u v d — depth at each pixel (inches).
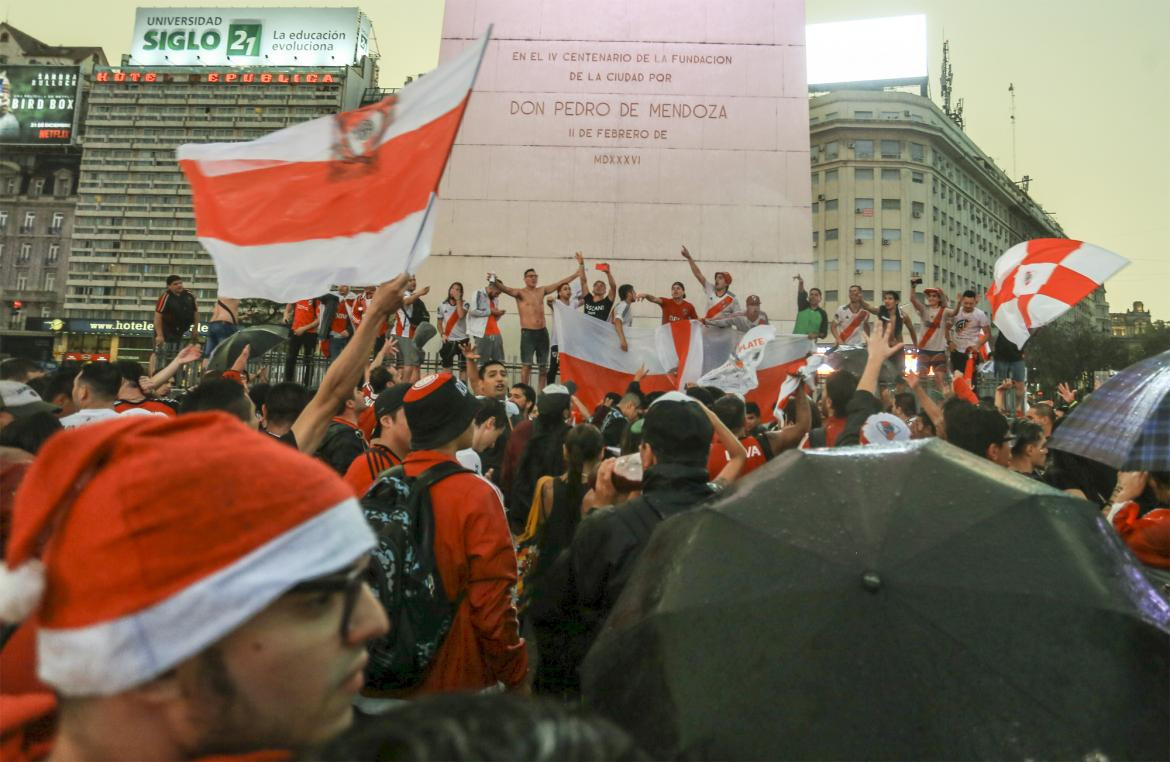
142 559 35.6
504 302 713.0
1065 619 53.2
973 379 582.2
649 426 119.2
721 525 63.0
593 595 112.8
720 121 735.7
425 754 23.6
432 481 116.0
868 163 2886.3
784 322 705.6
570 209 725.3
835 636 53.3
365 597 44.1
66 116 2950.3
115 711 37.6
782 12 751.1
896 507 60.0
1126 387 111.7
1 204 2965.1
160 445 38.0
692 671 55.8
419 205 162.6
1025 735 49.6
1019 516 59.2
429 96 168.4
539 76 744.3
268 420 170.4
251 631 38.1
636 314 709.9
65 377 207.5
